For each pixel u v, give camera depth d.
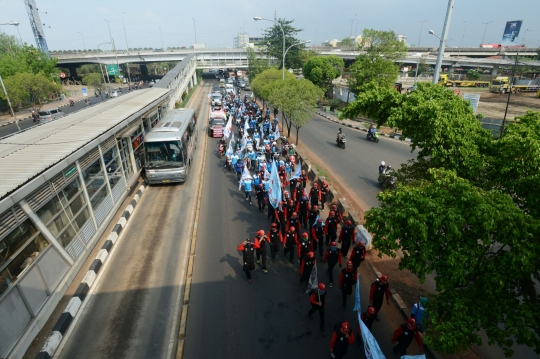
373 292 8.81
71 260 10.16
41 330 8.73
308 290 9.01
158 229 13.84
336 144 28.33
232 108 41.62
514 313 5.53
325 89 52.38
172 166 17.77
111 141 14.52
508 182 6.70
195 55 80.06
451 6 15.48
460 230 5.67
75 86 78.69
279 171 17.78
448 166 7.69
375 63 37.00
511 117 34.03
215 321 8.98
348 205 15.89
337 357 7.47
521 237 5.30
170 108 34.97
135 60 78.69
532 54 72.00
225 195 17.39
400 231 6.00
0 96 38.00
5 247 7.58
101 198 13.17
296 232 11.60
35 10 67.19
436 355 7.94
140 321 8.98
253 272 11.10
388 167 18.72
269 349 8.12
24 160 9.78
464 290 6.30
